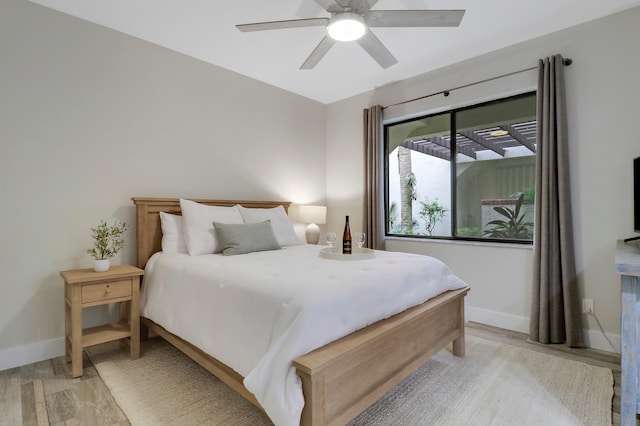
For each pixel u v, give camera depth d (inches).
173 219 112.3
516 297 118.3
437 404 70.7
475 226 135.3
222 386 77.9
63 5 95.0
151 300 95.7
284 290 61.6
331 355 52.9
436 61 131.0
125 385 78.2
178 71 123.2
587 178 103.7
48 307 95.2
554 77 106.1
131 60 111.6
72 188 99.5
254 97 148.4
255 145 149.0
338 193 176.7
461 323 94.6
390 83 153.7
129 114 111.1
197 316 76.7
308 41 115.9
